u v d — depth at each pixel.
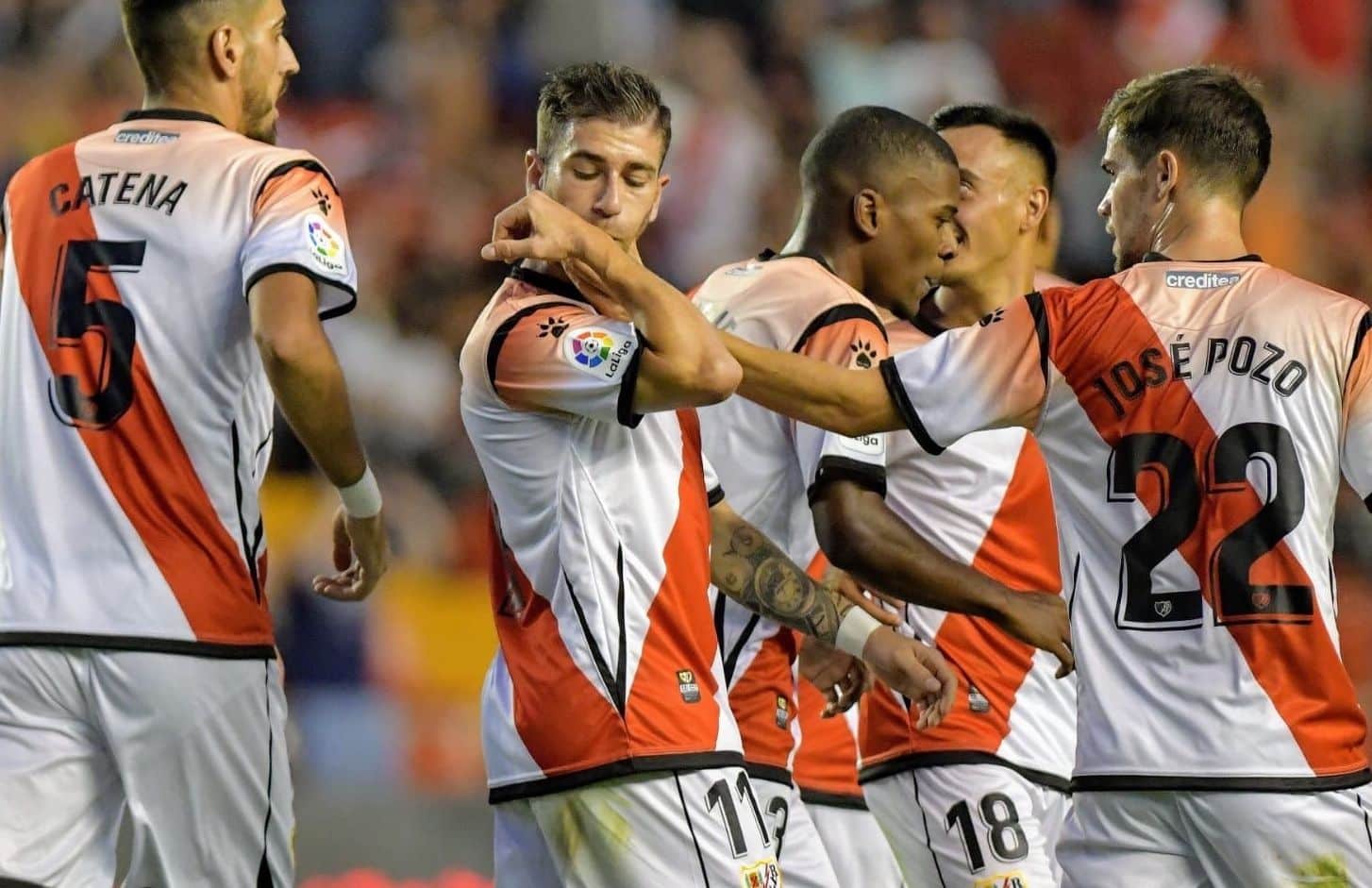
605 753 14.10
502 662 14.93
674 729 14.22
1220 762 13.66
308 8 49.59
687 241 49.16
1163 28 56.16
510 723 14.61
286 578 36.09
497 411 14.54
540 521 14.48
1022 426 14.65
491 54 50.38
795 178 51.41
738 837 14.28
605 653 14.21
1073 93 55.03
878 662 16.31
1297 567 13.88
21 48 47.31
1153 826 13.96
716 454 17.44
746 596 16.19
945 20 54.41
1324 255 54.66
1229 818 13.66
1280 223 54.12
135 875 14.72
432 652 37.34
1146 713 13.91
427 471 41.25
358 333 42.81
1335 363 14.16
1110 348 14.25
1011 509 18.28
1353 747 13.91
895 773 18.06
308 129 48.53
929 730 17.86
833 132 18.11
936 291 19.81
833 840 19.12
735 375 13.95
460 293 45.59
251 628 14.97
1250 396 14.02
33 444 14.74
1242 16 57.03
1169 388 14.11
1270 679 13.74
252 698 14.91
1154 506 14.03
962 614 16.78
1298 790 13.62
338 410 14.70
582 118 14.68
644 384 13.83
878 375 14.94
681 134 49.81
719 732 14.45
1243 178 14.77
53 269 14.97
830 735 19.11
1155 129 14.87
